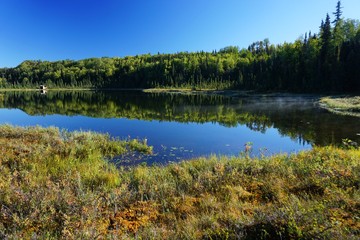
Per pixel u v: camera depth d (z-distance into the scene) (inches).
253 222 166.4
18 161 368.5
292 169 297.7
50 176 306.0
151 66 5654.5
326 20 2384.4
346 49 2151.8
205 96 2652.6
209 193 246.7
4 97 2677.2
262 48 5935.0
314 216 160.7
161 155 518.0
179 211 211.0
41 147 453.7
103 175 310.3
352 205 182.5
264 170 307.9
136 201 231.0
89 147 508.4
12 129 622.8
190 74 4773.6
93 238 156.3
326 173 262.4
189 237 159.8
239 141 653.9
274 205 195.3
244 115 1144.2
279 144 625.9
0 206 207.9
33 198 209.8
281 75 2630.4
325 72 2126.0
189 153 536.7
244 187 257.1
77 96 2883.9
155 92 3833.7
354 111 1085.8
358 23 2787.9
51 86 5866.1
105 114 1222.3
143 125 905.5
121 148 543.8
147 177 304.3
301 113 1141.1
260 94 2412.6
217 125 906.7
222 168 311.7
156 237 163.0
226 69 4542.3
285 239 149.5
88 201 211.5
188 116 1146.7
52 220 184.5
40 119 1056.2
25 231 170.1
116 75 6235.2
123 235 163.0
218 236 159.0
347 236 137.6
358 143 597.3
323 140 644.7
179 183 280.7
